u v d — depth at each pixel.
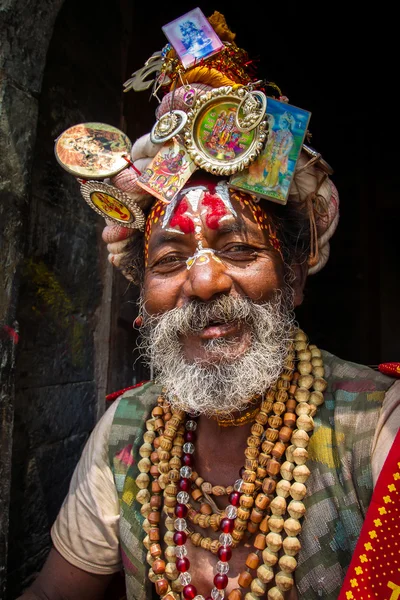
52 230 1.23
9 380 0.93
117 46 1.59
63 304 1.28
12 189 0.95
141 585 0.80
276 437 0.74
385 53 3.03
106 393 1.50
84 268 1.39
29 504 1.11
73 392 1.32
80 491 0.91
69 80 1.31
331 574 0.66
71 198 1.32
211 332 0.71
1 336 0.91
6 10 0.93
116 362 1.59
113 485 0.89
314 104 3.31
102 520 0.87
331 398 0.75
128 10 1.66
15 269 0.95
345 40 2.95
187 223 0.72
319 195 0.81
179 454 0.82
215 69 0.77
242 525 0.73
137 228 0.86
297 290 0.86
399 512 0.59
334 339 3.38
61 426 1.26
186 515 0.79
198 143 0.73
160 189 0.74
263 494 0.73
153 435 0.86
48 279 1.21
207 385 0.70
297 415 0.75
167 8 1.96
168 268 0.76
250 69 0.88
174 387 0.74
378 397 0.71
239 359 0.70
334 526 0.67
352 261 3.40
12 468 1.05
